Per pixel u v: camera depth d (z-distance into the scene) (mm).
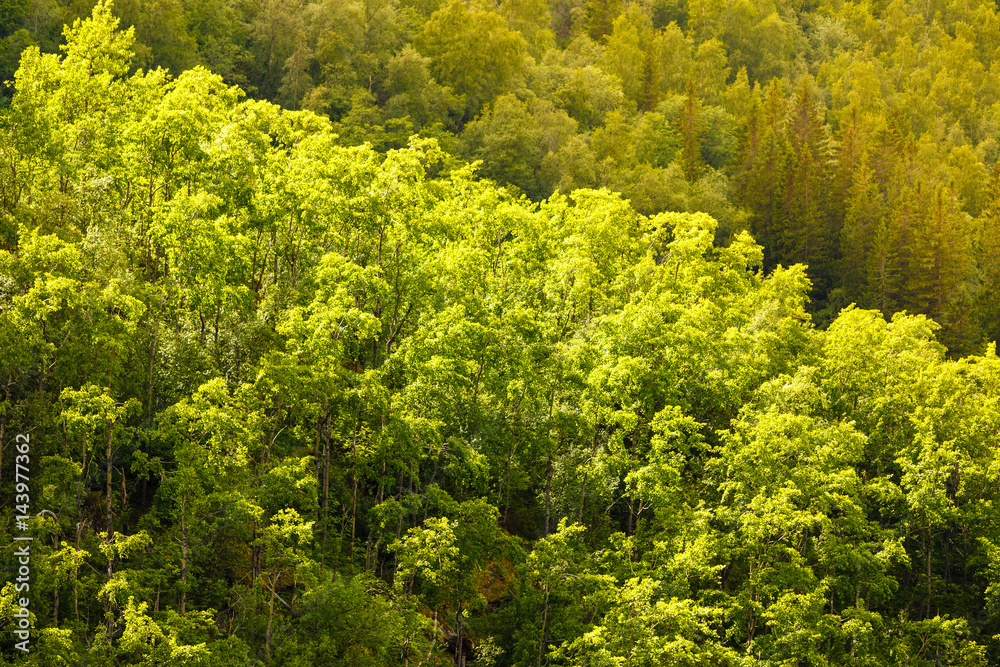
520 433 54000
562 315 59531
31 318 39656
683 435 55000
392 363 50062
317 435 47719
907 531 61688
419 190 54406
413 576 45844
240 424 40719
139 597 38438
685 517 51375
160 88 60094
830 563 53344
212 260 46844
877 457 64312
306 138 57812
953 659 54938
